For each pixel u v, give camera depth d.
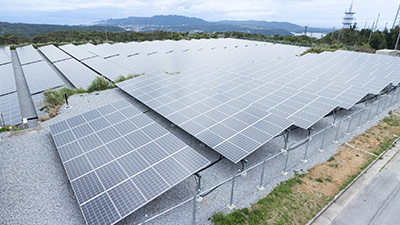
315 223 10.39
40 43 80.00
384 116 20.73
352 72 28.03
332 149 15.77
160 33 102.75
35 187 11.51
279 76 26.75
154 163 11.32
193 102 18.48
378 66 31.02
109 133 13.94
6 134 15.92
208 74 26.81
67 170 11.20
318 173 13.42
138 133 13.80
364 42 68.12
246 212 10.59
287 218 10.43
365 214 10.91
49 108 21.45
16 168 12.74
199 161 11.48
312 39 84.00
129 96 22.91
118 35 100.69
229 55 47.44
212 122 15.39
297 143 15.89
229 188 12.12
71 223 9.74
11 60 51.91
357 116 20.61
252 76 26.78
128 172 10.81
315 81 24.69
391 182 12.94
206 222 10.14
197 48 59.12
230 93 21.12
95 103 21.27
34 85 32.00
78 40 90.25
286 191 11.94
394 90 25.55
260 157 14.73
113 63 40.84
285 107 18.39
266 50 55.03
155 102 19.08
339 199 11.74
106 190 9.91
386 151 15.75
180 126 15.30
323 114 16.95
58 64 43.41
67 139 13.66
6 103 26.34
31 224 9.63
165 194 11.62
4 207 10.36
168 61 41.62
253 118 15.59
